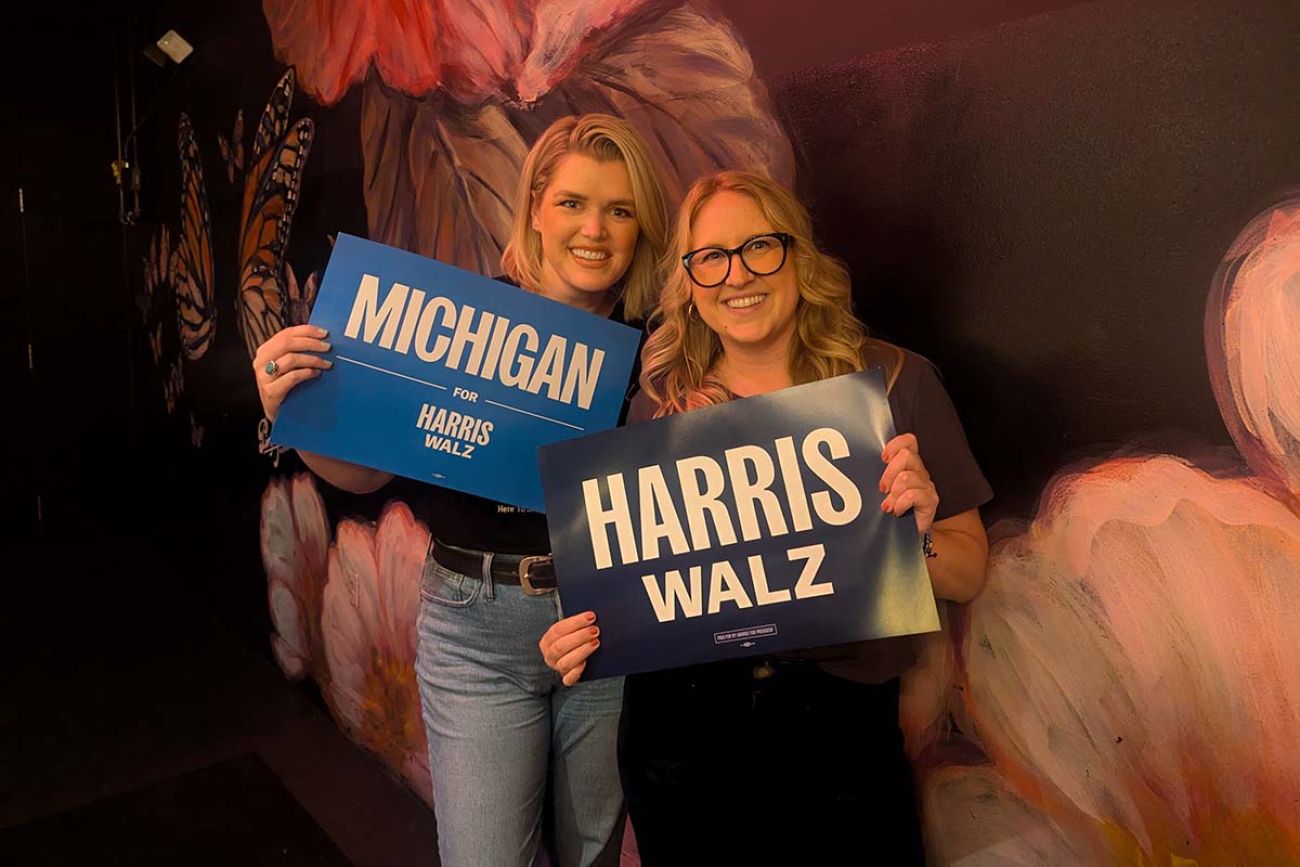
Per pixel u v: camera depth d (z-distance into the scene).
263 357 1.11
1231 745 0.79
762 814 0.98
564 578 1.00
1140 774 0.86
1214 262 0.74
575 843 1.40
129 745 2.49
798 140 1.08
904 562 0.88
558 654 1.00
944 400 0.95
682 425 0.95
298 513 2.58
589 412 1.14
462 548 1.29
